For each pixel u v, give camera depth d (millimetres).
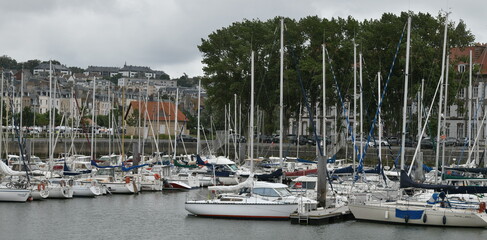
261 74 109375
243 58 110875
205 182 74125
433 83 91250
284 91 104438
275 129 113250
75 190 63031
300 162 84750
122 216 52719
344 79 99000
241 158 96500
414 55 92750
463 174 60562
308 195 53906
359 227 46469
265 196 50594
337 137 95562
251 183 51656
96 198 63125
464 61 101000
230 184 73438
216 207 50812
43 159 107438
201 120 169625
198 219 50750
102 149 122938
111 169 72062
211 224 48656
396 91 99125
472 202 48562
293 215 48031
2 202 58656
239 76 114000
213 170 72688
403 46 94125
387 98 97812
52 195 61094
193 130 167000
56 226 48375
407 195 51938
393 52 97562
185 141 130500
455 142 91938
